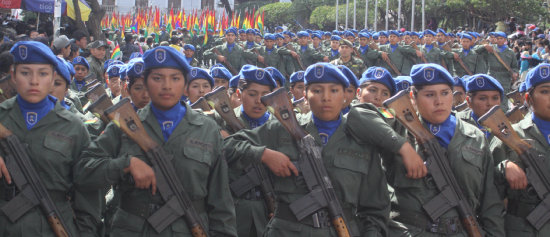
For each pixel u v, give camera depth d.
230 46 18.44
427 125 4.23
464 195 4.11
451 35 23.44
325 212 3.79
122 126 3.58
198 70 6.29
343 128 3.97
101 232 4.07
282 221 3.87
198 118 3.85
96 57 11.98
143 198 3.62
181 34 28.88
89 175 3.62
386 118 4.42
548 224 4.17
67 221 3.77
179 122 3.78
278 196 3.92
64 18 22.98
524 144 4.20
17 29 18.22
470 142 4.16
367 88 4.95
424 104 4.16
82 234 3.84
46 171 3.71
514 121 5.11
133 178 3.59
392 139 3.82
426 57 18.06
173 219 3.59
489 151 4.23
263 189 4.97
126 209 3.67
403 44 18.47
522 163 4.27
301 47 18.89
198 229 3.65
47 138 3.74
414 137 4.17
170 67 3.68
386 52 18.02
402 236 3.99
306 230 3.77
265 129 4.10
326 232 3.77
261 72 5.39
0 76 5.12
